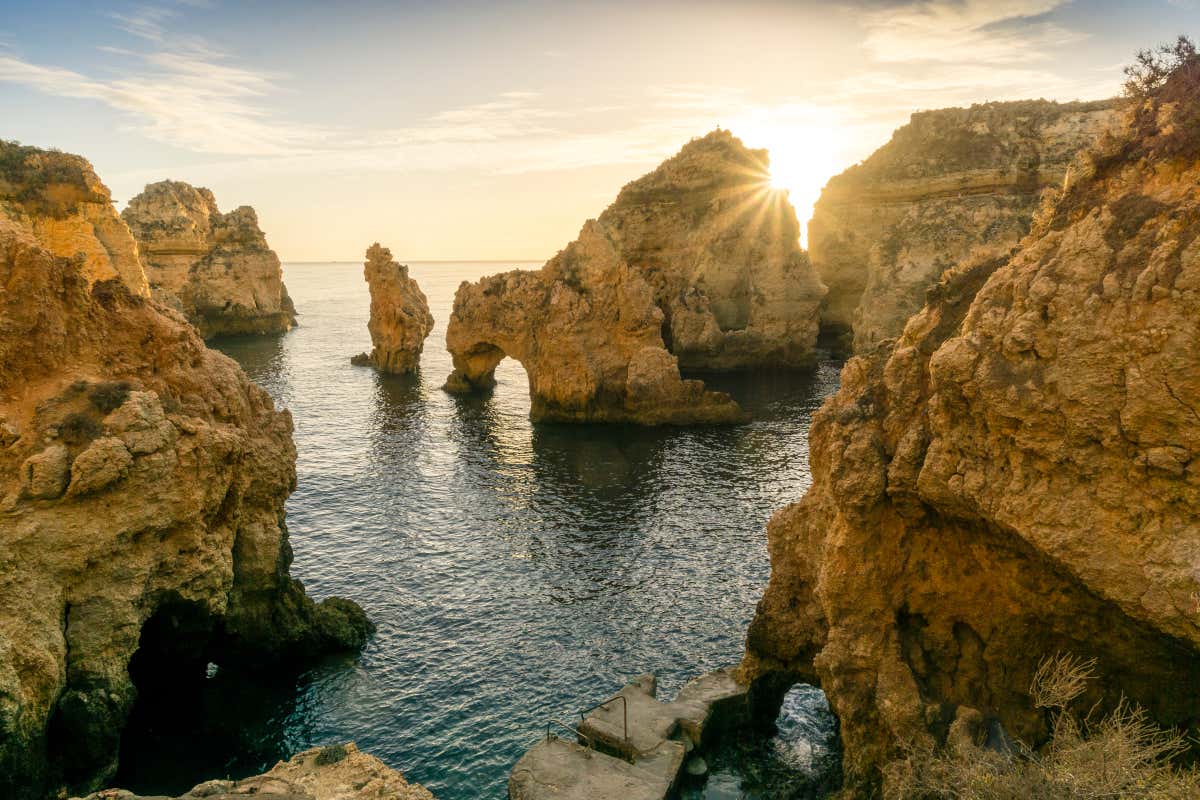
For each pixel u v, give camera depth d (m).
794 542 29.05
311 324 168.62
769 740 29.50
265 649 33.41
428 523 50.78
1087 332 17.70
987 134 102.12
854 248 121.69
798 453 65.81
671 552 45.78
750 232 107.50
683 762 26.72
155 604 27.73
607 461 64.75
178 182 138.00
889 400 22.75
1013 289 19.75
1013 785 17.44
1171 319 16.56
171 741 28.73
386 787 22.22
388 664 34.25
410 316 104.75
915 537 22.34
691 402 77.94
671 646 35.62
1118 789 16.30
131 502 25.94
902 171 111.88
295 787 22.16
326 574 42.97
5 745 21.94
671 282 110.00
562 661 34.41
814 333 107.69
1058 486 18.20
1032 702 21.17
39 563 24.05
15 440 25.08
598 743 27.67
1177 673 18.47
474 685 32.66
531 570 43.53
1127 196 19.09
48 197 38.84
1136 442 17.00
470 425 78.19
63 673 24.33
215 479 29.42
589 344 79.06
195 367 32.22
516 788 25.12
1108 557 17.22
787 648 29.38
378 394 93.12
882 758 22.28
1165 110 20.02
